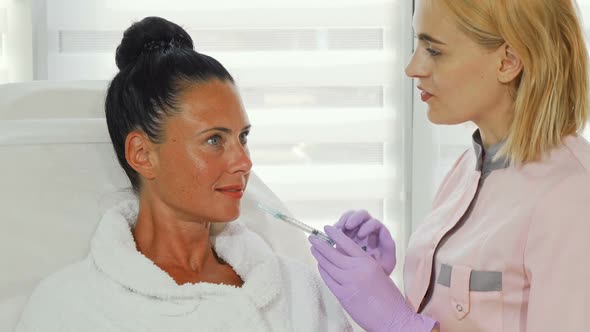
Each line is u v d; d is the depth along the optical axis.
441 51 1.10
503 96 1.12
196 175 1.17
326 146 2.11
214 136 1.17
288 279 1.33
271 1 2.04
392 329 1.15
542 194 1.07
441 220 1.25
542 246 1.04
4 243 1.32
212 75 1.19
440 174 2.10
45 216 1.35
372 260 1.19
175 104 1.16
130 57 1.23
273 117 2.08
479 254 1.13
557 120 1.08
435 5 1.09
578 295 1.00
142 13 2.02
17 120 1.39
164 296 1.16
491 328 1.11
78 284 1.18
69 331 1.15
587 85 1.09
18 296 1.32
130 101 1.19
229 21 2.04
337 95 2.09
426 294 1.24
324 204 2.12
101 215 1.37
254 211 1.50
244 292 1.21
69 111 1.45
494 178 1.18
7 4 1.97
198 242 1.26
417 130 2.09
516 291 1.09
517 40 1.05
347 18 2.06
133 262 1.18
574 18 1.07
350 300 1.17
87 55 2.02
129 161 1.21
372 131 2.10
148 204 1.25
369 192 2.12
